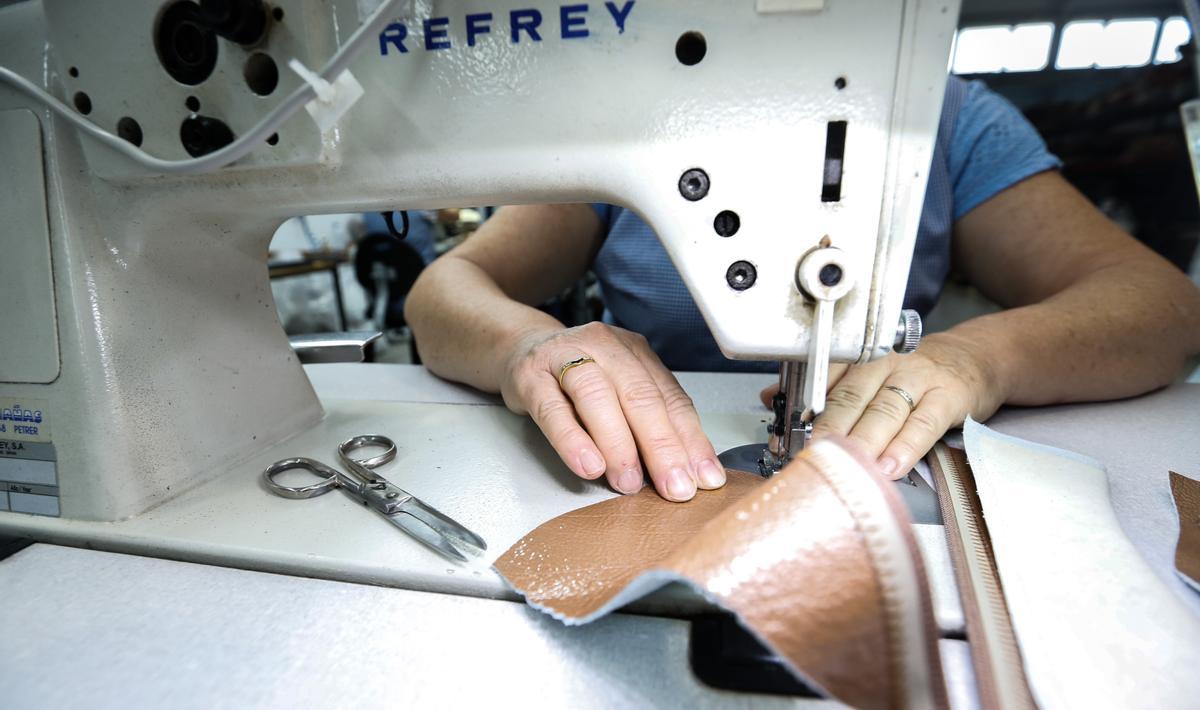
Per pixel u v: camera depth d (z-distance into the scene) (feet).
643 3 1.25
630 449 1.53
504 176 1.39
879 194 1.29
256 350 1.91
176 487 1.59
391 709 0.92
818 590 0.84
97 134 1.39
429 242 8.79
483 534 1.37
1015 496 1.37
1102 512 1.33
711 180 1.32
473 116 1.36
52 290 1.46
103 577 1.27
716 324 1.41
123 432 1.49
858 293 1.36
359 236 9.09
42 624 1.12
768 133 1.28
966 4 12.39
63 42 1.39
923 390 1.80
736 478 1.58
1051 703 0.85
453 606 1.15
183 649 1.05
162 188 1.51
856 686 0.81
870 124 1.26
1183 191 8.55
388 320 8.63
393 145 1.39
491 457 1.78
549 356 1.81
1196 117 2.15
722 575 0.85
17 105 1.45
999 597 1.07
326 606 1.16
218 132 1.36
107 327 1.49
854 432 1.65
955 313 6.32
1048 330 2.16
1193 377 2.42
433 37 1.32
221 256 1.78
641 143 1.32
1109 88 11.64
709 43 1.25
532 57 1.31
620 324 3.76
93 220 1.50
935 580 1.16
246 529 1.40
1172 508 1.44
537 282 3.65
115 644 1.06
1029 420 2.05
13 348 1.51
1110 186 9.52
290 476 1.70
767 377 2.63
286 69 1.30
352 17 1.30
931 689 0.82
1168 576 1.18
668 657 1.01
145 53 1.35
